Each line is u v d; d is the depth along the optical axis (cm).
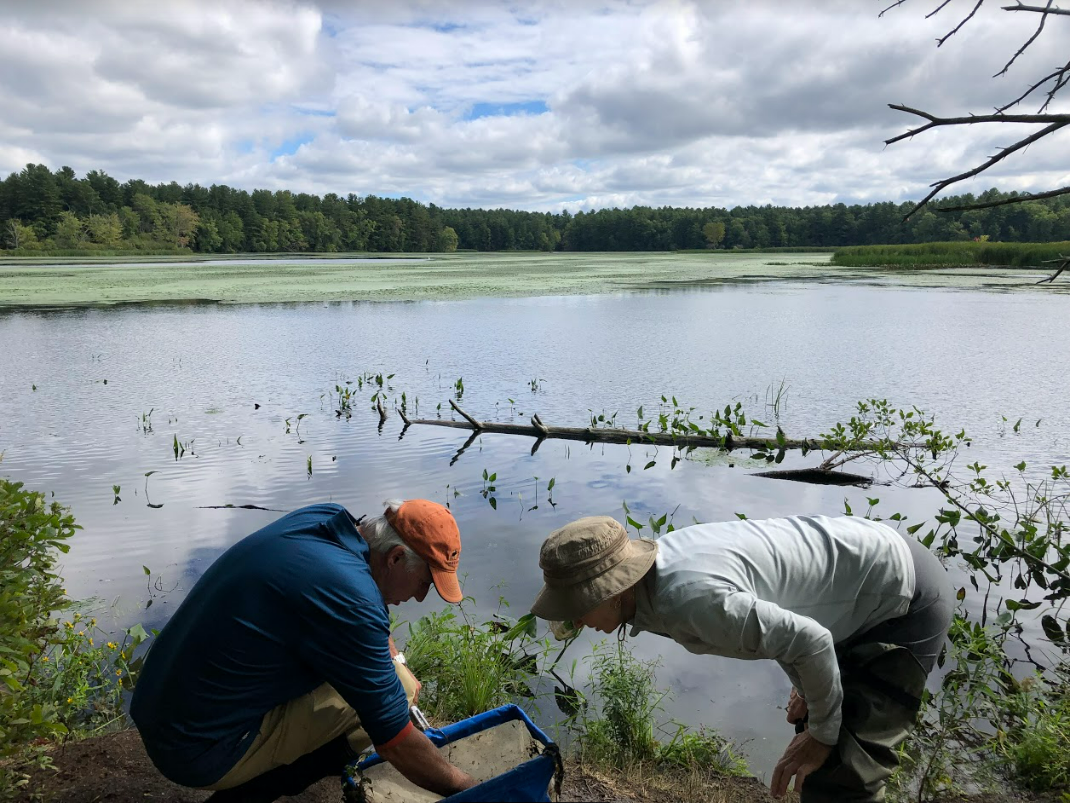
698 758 353
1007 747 354
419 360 1518
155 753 240
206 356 1559
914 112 247
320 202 14125
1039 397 1118
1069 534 609
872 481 781
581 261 7494
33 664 350
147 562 574
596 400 1169
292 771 267
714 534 251
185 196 13075
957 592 511
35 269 5462
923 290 3016
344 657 233
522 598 510
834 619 250
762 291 3069
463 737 296
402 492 753
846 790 252
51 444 924
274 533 242
